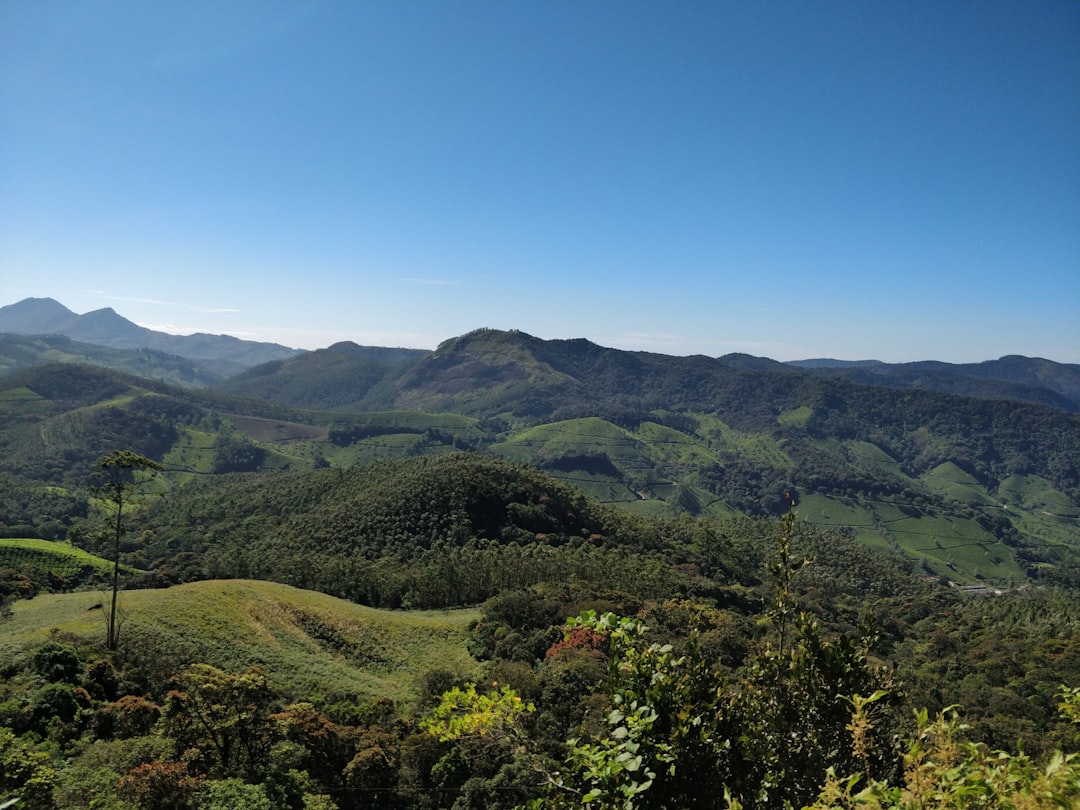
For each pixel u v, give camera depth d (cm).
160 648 3756
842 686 500
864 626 534
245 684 2645
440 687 3756
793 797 472
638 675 509
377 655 4694
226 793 2059
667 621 4941
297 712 2848
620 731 466
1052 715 4116
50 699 2525
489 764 2686
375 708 3406
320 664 4250
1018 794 337
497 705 511
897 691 509
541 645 4528
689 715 478
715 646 4034
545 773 495
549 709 3100
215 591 4828
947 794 337
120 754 2234
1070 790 322
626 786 433
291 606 4953
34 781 1797
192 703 2561
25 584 5975
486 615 5381
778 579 583
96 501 3881
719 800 464
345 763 2775
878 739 481
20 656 3045
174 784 1983
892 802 360
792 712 507
